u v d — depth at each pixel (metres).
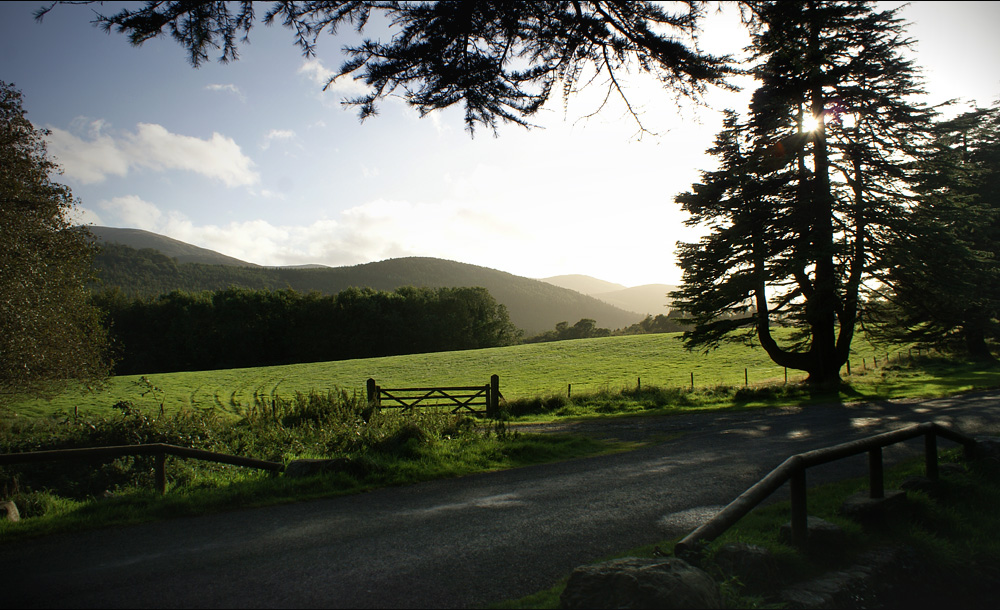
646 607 3.49
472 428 14.52
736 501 4.64
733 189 25.61
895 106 23.02
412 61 5.70
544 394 24.09
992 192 34.22
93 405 32.53
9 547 5.84
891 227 23.12
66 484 10.42
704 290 25.64
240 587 4.72
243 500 7.64
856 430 13.91
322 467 8.98
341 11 5.29
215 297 87.88
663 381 37.06
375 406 17.69
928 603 5.24
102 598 4.51
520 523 6.57
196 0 4.80
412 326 91.56
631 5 5.66
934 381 25.77
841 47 20.77
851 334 25.89
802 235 24.23
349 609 4.28
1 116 18.48
